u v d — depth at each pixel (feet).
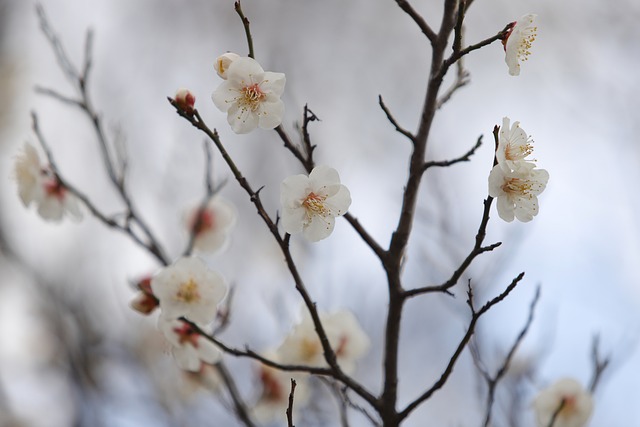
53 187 16.89
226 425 21.49
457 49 12.07
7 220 31.48
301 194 12.02
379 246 12.85
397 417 12.20
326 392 18.43
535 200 11.37
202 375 16.26
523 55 12.10
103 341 23.98
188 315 13.62
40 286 25.72
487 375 13.79
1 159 34.65
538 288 13.84
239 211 34.91
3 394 27.81
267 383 16.42
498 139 11.23
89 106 16.93
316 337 15.29
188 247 16.71
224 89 12.13
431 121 12.85
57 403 27.55
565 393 15.85
